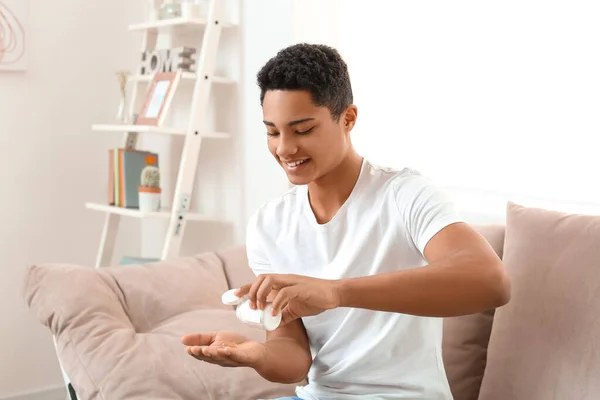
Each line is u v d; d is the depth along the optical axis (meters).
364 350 1.45
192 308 2.14
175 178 3.27
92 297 2.01
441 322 1.52
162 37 3.35
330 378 1.50
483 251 1.25
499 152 2.35
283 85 1.33
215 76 2.99
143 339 1.95
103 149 3.34
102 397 1.83
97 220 3.34
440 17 2.49
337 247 1.49
